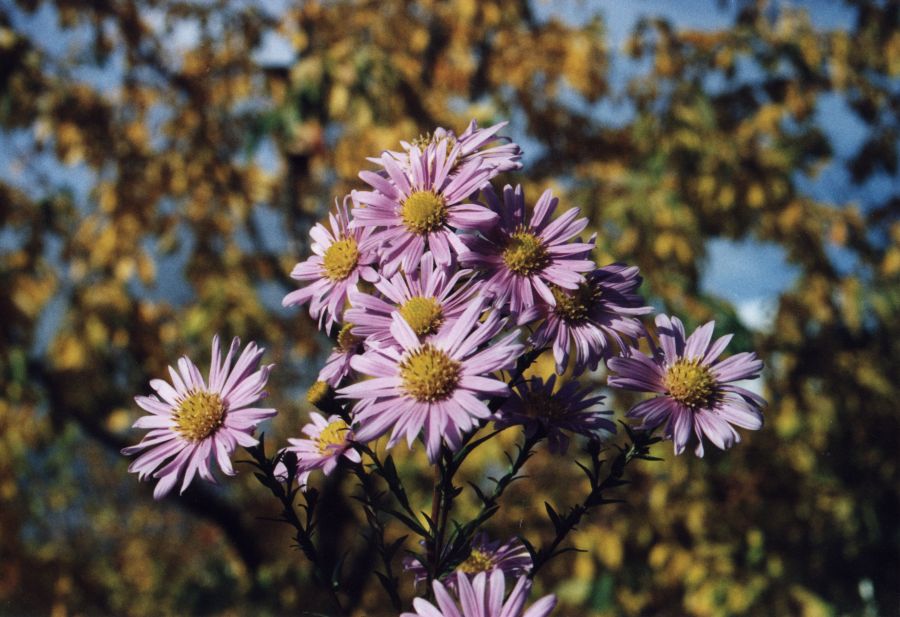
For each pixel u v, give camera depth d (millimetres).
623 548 4977
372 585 5293
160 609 7137
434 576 917
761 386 5441
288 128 4684
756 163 5441
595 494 977
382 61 4801
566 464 4895
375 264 1033
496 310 905
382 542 955
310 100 4531
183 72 5598
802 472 5246
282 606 5672
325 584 970
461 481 4250
